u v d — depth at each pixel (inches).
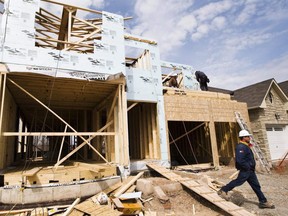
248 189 263.1
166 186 238.2
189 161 515.8
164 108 371.6
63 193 222.4
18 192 209.2
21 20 260.5
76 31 366.9
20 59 250.1
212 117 412.8
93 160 434.3
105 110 453.1
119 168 287.9
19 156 538.6
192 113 392.8
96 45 305.1
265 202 197.9
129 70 359.9
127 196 219.5
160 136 356.8
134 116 467.2
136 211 196.7
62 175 229.0
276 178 332.2
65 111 513.7
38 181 217.6
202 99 410.9
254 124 528.1
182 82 544.7
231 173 358.0
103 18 322.0
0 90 238.5
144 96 360.8
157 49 396.8
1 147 265.6
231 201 216.5
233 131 460.1
